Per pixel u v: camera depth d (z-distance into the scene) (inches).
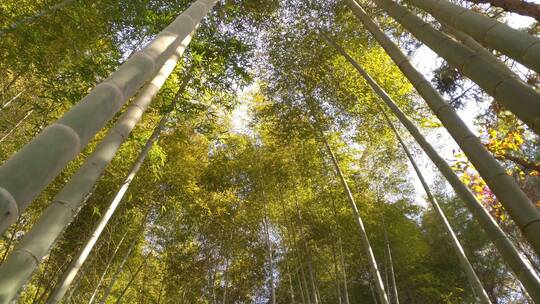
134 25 186.7
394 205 399.9
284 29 262.1
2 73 189.8
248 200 351.3
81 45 154.8
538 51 66.7
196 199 306.8
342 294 457.7
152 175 249.4
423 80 108.5
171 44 85.7
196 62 214.8
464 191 120.5
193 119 249.0
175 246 347.6
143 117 235.1
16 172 45.4
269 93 281.9
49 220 71.6
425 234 478.6
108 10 159.2
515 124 199.9
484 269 429.7
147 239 342.3
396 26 239.8
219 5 225.5
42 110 197.3
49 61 160.1
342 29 254.5
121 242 291.9
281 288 446.3
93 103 59.4
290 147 317.1
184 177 274.8
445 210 453.1
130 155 238.2
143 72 72.6
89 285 316.8
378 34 132.0
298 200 356.5
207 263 354.0
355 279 453.7
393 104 179.0
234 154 354.0
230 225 354.6
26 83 217.0
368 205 349.4
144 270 353.4
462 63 85.7
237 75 226.1
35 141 50.3
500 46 75.0
